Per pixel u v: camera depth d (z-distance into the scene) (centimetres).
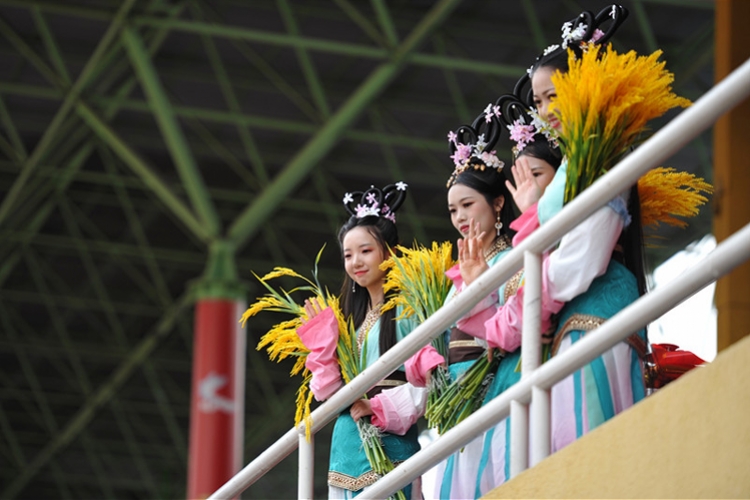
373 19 2816
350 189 3472
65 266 3966
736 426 419
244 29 2777
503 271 528
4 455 4912
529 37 2841
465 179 722
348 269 784
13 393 4591
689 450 434
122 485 5059
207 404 2798
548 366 486
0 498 4966
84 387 4391
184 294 4056
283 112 3112
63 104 3100
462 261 657
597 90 564
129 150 3025
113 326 4112
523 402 502
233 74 2997
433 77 2991
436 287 707
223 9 2795
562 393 573
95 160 3412
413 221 3512
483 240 717
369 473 718
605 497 461
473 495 659
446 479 677
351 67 2970
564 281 566
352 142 3241
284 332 747
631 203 592
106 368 4441
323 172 3369
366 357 735
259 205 2970
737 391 420
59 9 2762
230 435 2788
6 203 3431
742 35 1759
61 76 2948
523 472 494
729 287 1533
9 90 3041
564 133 576
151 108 2938
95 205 3644
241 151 3281
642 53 2881
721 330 1534
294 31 2712
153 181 3011
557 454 484
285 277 3875
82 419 4528
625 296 575
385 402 712
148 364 4303
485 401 642
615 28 661
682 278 432
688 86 2953
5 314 4175
